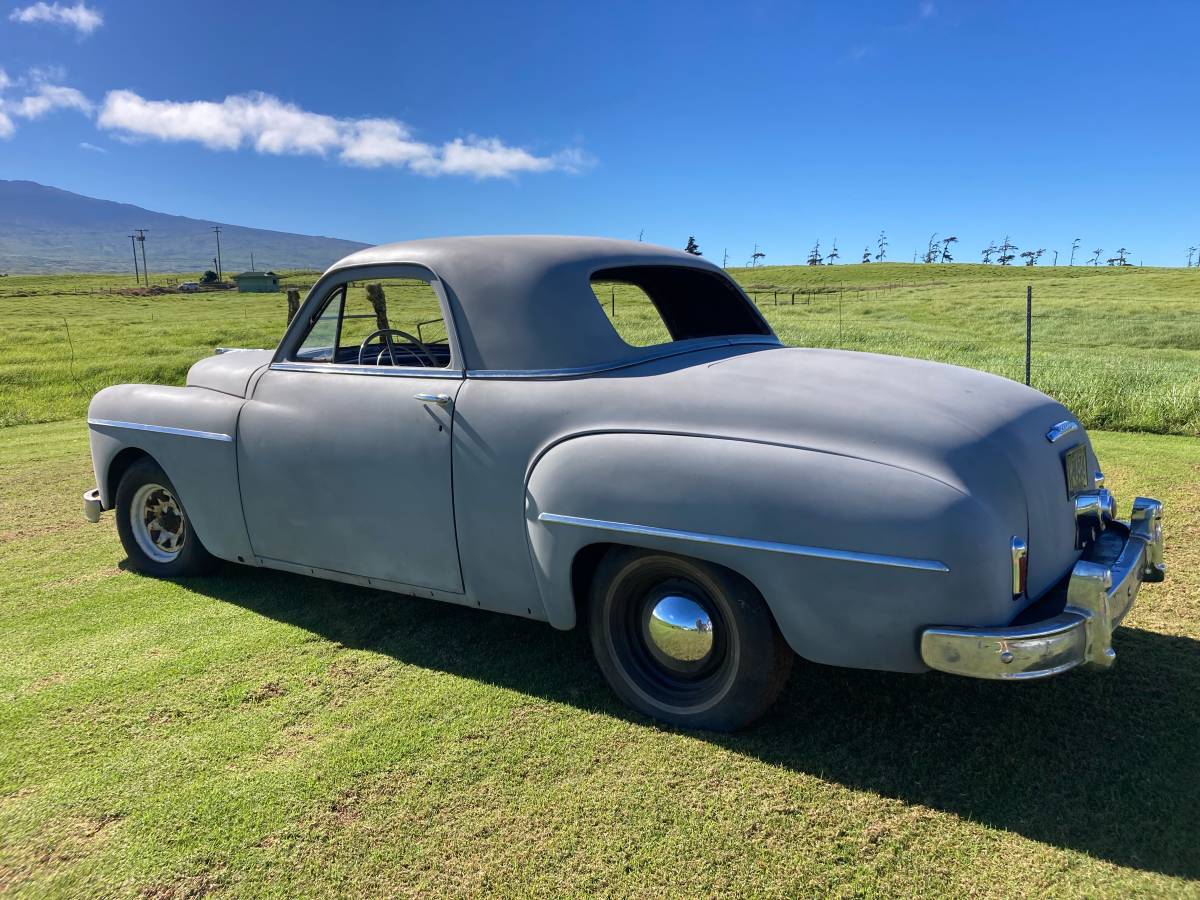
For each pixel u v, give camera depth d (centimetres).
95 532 570
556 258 317
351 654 352
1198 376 1161
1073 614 231
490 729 288
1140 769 251
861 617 234
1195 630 347
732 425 257
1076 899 200
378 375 340
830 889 207
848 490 233
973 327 2945
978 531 224
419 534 324
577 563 290
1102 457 662
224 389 396
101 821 245
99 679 334
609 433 274
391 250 346
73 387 1611
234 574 460
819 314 3750
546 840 229
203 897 213
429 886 214
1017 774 251
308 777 262
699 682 282
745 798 244
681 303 389
